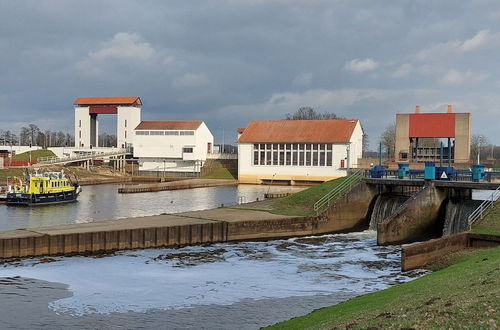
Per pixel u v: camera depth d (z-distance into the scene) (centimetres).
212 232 5253
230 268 4184
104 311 3095
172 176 15862
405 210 5403
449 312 2017
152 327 2853
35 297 3341
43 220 6969
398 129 11706
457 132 11350
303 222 5800
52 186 9062
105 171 16450
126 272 3997
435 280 2873
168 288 3588
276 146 13550
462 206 5562
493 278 2584
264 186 13138
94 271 4000
